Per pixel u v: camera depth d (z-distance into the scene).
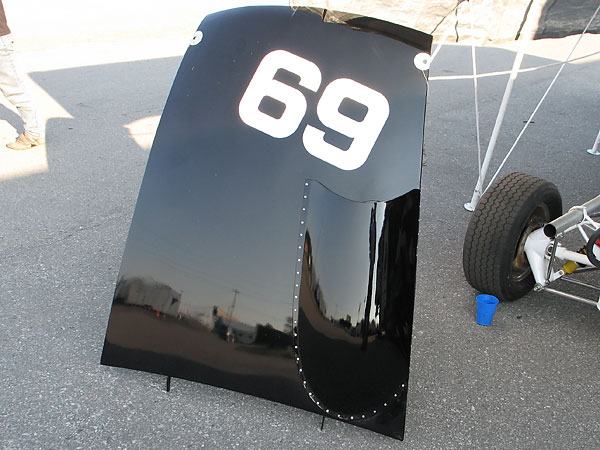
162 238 2.29
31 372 2.38
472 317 2.96
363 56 2.32
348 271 2.16
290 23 2.43
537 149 5.57
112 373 2.41
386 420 2.17
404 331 2.18
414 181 2.20
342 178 2.21
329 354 2.17
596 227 2.83
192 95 2.41
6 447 2.03
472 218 2.94
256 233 2.22
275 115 2.31
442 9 3.78
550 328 2.90
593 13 3.94
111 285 3.03
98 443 2.07
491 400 2.39
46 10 9.95
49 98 6.04
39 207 3.85
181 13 10.40
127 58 7.73
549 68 8.98
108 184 4.25
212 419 2.21
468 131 5.96
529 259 2.93
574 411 2.36
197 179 2.30
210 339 2.23
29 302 2.84
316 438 2.16
